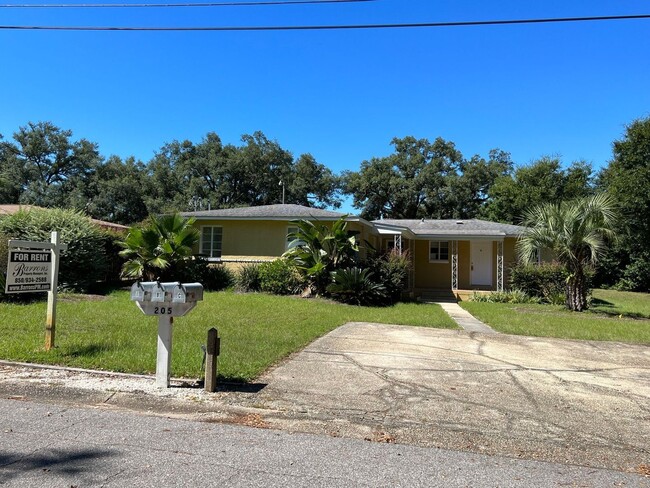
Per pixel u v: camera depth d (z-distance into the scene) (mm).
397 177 43312
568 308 15594
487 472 3797
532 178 35531
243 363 6844
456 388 6133
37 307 11188
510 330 11109
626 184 21641
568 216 14805
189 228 16891
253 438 4402
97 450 4016
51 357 6816
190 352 7301
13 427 4496
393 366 7191
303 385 6074
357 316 12617
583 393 6059
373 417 5027
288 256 16891
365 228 19438
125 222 44062
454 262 20125
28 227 14070
